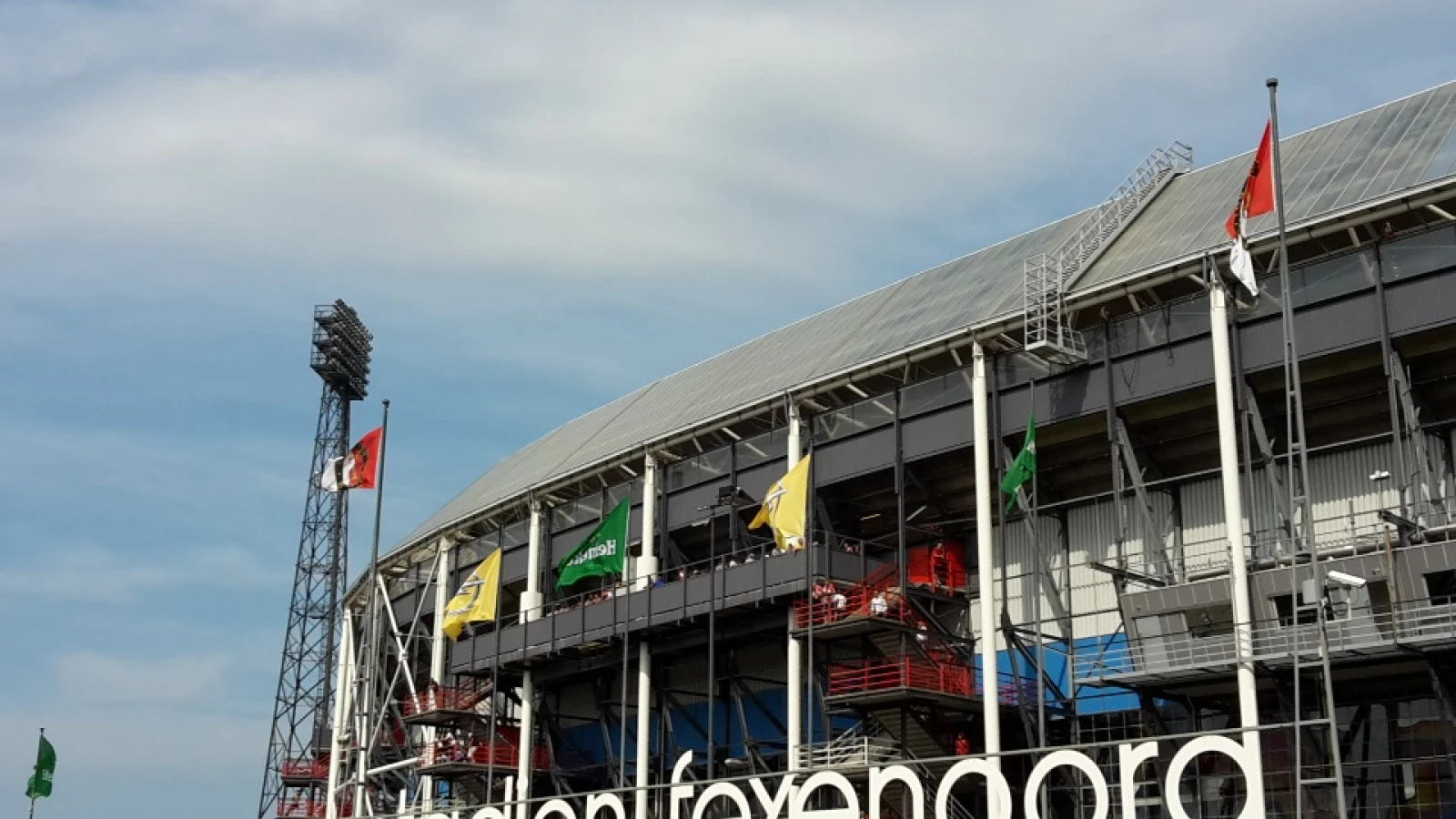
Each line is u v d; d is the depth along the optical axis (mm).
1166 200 57875
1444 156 44781
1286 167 52281
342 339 121375
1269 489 48844
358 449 80938
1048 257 56094
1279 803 45500
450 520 77312
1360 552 42938
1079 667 52188
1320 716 45281
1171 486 51500
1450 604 39875
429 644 82938
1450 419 46281
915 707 51531
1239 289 47281
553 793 69750
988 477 51875
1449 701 40531
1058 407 50719
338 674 91125
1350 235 45375
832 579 55719
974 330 52188
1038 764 42875
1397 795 43344
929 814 51750
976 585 56281
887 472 56188
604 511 68250
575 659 68000
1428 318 43031
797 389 58031
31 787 77562
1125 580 47469
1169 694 47719
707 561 65000
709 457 63344
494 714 67562
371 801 89875
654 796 63125
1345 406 47281
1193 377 47406
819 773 48250
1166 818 48094
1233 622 43969
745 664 63938
